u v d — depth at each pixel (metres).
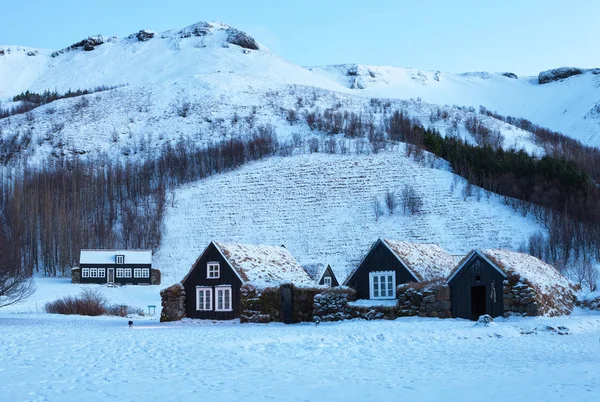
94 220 144.75
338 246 123.62
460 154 161.25
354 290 47.69
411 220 128.62
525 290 41.97
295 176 155.00
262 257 55.69
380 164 156.88
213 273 52.66
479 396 17.59
